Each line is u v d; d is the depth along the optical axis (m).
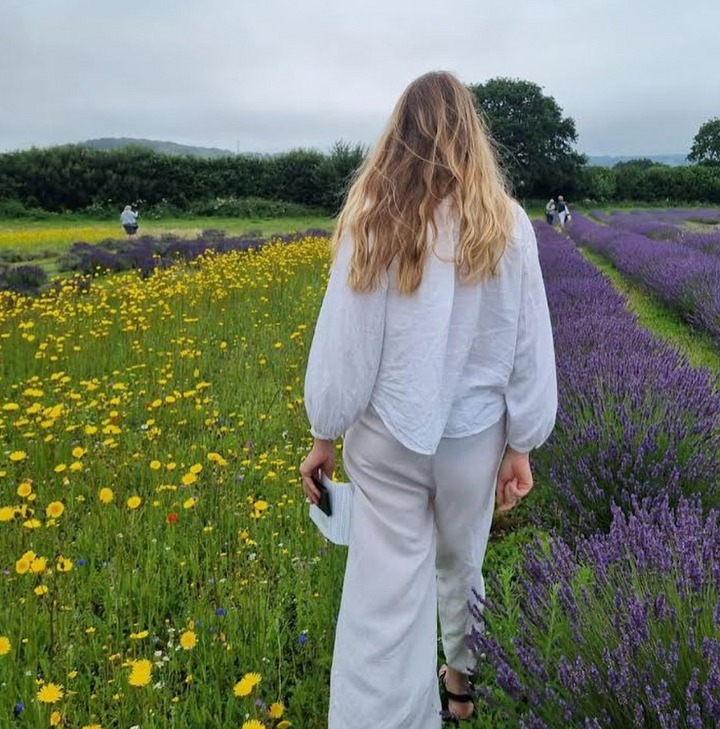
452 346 1.73
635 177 66.56
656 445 3.30
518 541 3.30
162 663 2.30
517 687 1.83
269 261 12.68
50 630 2.40
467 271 1.69
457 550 1.96
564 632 1.95
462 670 2.17
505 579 2.33
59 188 43.59
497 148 1.97
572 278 10.66
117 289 9.91
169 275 11.79
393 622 1.83
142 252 16.27
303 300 9.38
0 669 2.27
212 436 4.48
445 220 1.68
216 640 2.39
